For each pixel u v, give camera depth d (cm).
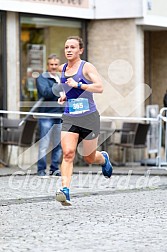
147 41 3806
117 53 3359
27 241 1436
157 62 3809
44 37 3222
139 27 3362
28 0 3103
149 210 1845
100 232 1535
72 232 1534
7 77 3086
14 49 3100
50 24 3234
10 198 2048
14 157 3077
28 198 2047
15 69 3111
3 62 3077
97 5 3350
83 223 1644
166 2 3441
